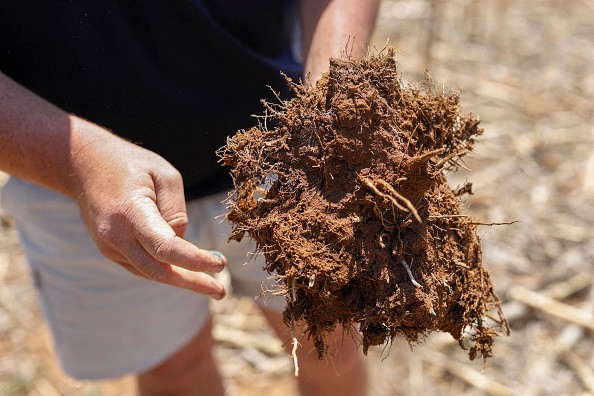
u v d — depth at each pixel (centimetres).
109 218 80
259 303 118
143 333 117
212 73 92
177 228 83
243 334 171
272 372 164
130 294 113
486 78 233
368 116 82
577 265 173
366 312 81
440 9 256
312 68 95
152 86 91
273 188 83
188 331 121
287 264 80
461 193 89
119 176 81
